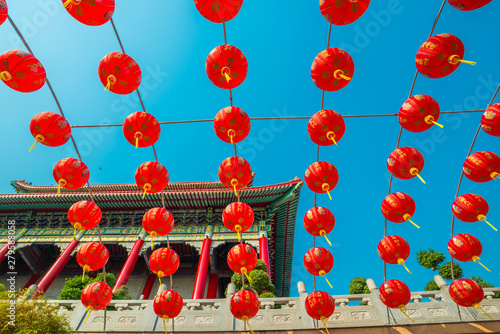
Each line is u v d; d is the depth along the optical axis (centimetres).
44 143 801
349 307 1280
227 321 1270
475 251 947
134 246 2689
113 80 730
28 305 1034
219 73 733
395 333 1182
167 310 987
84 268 980
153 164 883
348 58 727
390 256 977
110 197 2803
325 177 883
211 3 616
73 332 1241
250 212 895
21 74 680
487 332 1173
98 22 646
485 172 821
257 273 1697
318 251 975
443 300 1292
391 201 919
